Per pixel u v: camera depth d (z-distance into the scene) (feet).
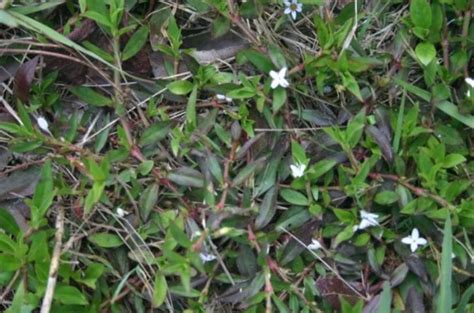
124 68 1.65
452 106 1.59
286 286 1.54
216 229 1.50
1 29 1.65
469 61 1.67
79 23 1.61
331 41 1.55
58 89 1.65
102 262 1.56
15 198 1.58
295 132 1.61
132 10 1.68
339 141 1.54
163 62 1.65
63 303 1.49
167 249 1.42
